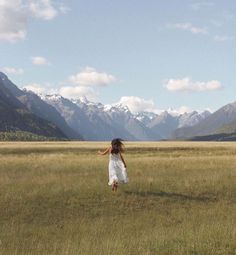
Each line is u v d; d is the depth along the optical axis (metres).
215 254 11.10
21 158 39.47
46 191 21.05
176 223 16.98
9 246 13.18
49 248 12.77
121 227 16.06
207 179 25.56
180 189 22.88
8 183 23.23
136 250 11.43
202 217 17.83
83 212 18.44
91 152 53.78
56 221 17.05
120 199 20.38
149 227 16.14
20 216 17.50
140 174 27.56
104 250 11.45
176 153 53.31
